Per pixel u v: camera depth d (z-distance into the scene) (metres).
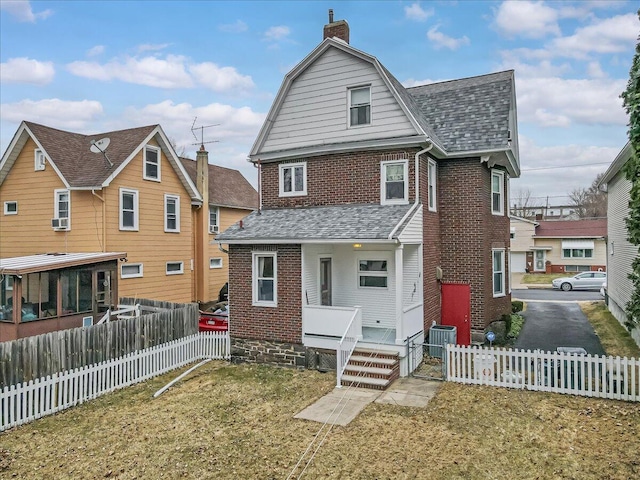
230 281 13.91
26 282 13.59
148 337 12.51
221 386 11.30
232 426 8.69
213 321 16.41
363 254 14.23
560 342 15.14
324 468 6.89
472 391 10.26
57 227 18.52
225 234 13.84
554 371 10.02
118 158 18.78
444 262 15.17
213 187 28.28
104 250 17.89
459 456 7.14
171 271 21.72
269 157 15.52
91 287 15.41
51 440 8.27
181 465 7.14
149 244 20.33
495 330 15.50
